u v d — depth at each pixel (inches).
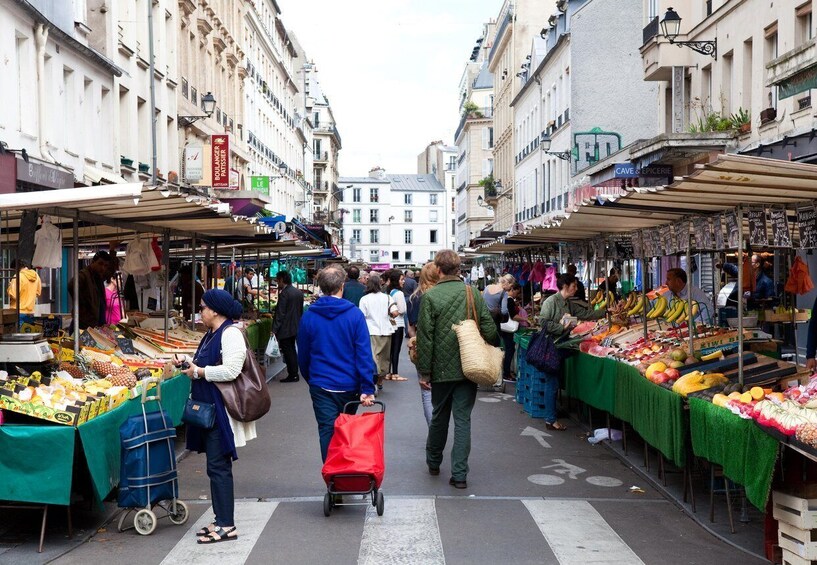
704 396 282.5
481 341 326.3
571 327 468.1
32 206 281.7
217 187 1239.5
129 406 297.7
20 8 676.7
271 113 2452.0
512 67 2417.6
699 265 789.2
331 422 305.3
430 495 317.1
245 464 369.7
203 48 1437.0
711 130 833.5
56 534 269.6
